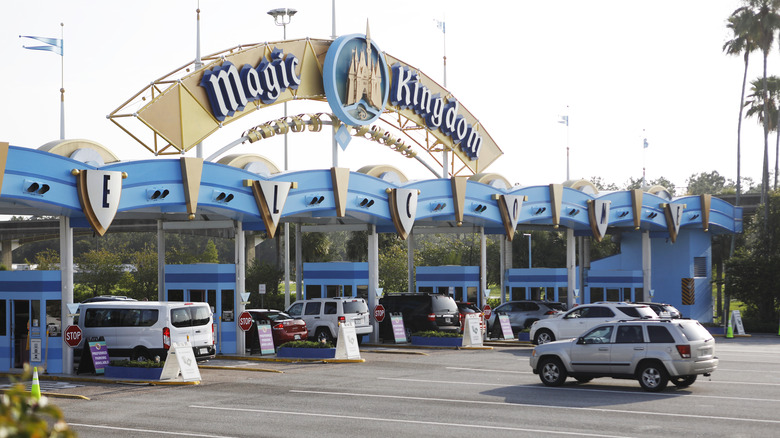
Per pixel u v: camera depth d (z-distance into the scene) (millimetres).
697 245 51156
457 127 41219
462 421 15367
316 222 36812
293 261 64875
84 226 23375
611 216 42625
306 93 33375
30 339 23391
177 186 25047
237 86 30391
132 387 20812
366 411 16656
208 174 26094
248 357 27766
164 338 23312
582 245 47594
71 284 23516
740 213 54281
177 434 14406
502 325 35312
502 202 37406
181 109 28609
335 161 33875
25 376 5070
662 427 14531
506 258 48719
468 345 31453
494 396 18594
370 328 32375
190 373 21281
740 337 41094
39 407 4641
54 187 21719
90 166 22641
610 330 19750
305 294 37438
